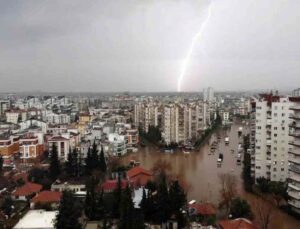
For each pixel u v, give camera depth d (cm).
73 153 18100
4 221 11381
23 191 13750
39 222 10650
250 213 11369
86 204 11619
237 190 15212
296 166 12694
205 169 19662
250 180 15838
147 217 11331
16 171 18575
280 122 15238
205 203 12444
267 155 15475
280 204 13012
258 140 15562
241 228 9538
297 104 13112
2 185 15375
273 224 11394
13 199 13400
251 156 17062
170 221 11025
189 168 19962
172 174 17700
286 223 11488
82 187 14962
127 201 10350
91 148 19862
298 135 12706
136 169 16425
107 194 12688
